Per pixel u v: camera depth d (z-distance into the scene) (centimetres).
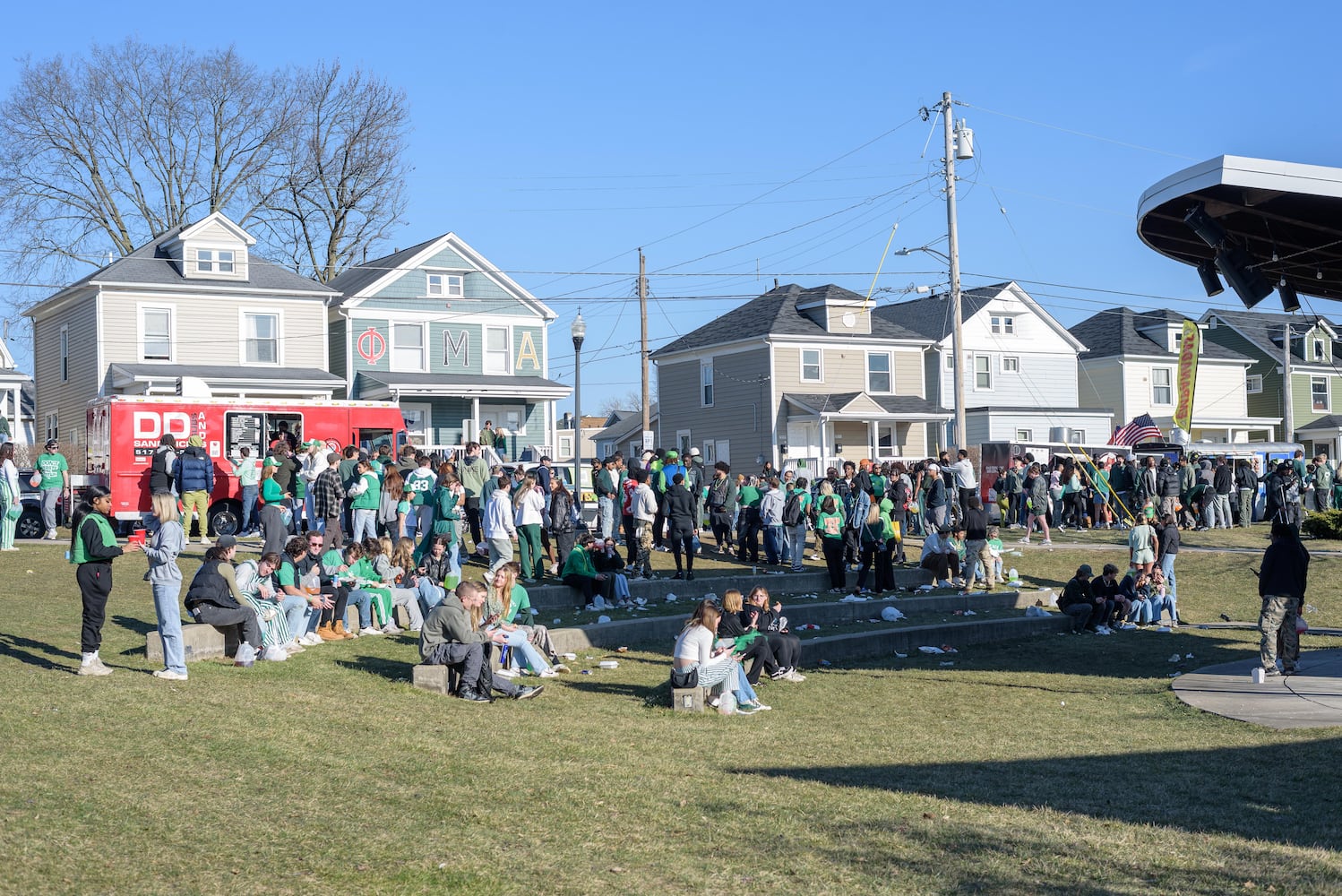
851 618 2144
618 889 714
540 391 4369
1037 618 2122
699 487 2738
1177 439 4334
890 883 731
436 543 1878
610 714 1291
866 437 5009
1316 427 6444
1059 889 719
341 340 4294
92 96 4959
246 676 1345
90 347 3894
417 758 1023
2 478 2416
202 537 2630
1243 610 2409
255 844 770
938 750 1155
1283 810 912
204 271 3975
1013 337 5472
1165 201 1366
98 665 1287
